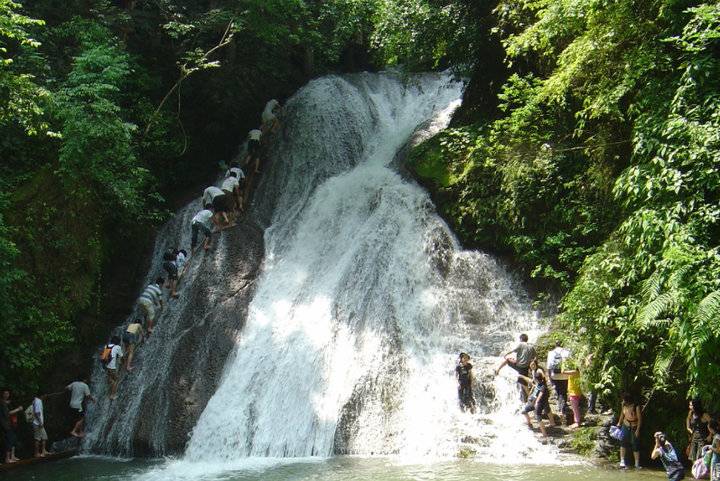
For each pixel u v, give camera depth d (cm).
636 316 1227
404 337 1662
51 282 1845
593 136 1600
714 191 1192
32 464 1552
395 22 2291
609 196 1588
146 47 2586
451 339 1658
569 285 1625
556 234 1738
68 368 1820
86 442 1694
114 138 1958
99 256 1992
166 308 1933
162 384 1705
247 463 1431
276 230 2158
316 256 2003
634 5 1394
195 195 2372
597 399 1413
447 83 2686
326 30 2861
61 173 1906
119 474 1388
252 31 2545
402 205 1992
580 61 1441
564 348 1434
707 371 1080
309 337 1723
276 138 2498
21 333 1736
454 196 1925
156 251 2184
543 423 1377
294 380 1627
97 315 1958
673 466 1087
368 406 1523
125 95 2358
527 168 1802
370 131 2516
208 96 2572
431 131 2316
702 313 1045
